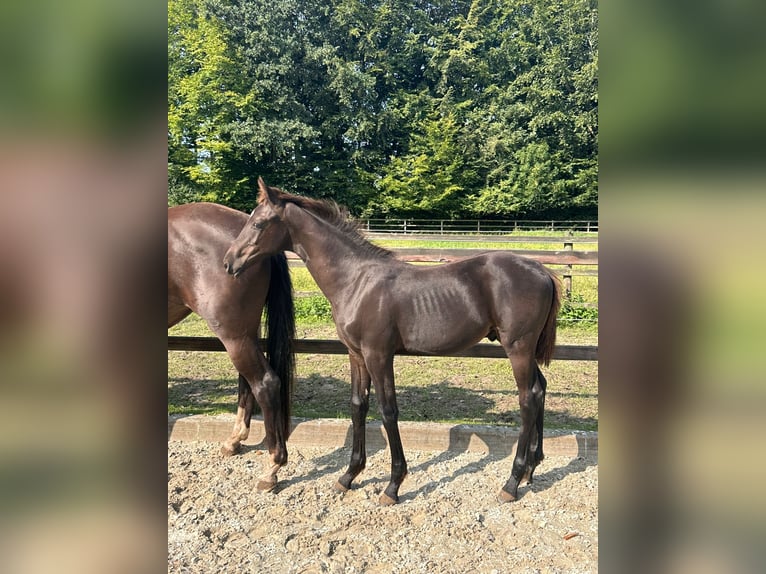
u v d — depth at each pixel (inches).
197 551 92.0
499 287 105.7
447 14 1267.2
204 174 991.0
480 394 173.2
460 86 1150.3
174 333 242.8
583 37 991.6
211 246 114.3
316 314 268.4
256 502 109.1
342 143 1154.7
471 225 1015.6
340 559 90.4
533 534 97.6
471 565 88.6
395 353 111.7
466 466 124.9
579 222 863.7
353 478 114.2
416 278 108.7
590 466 124.6
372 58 1179.3
